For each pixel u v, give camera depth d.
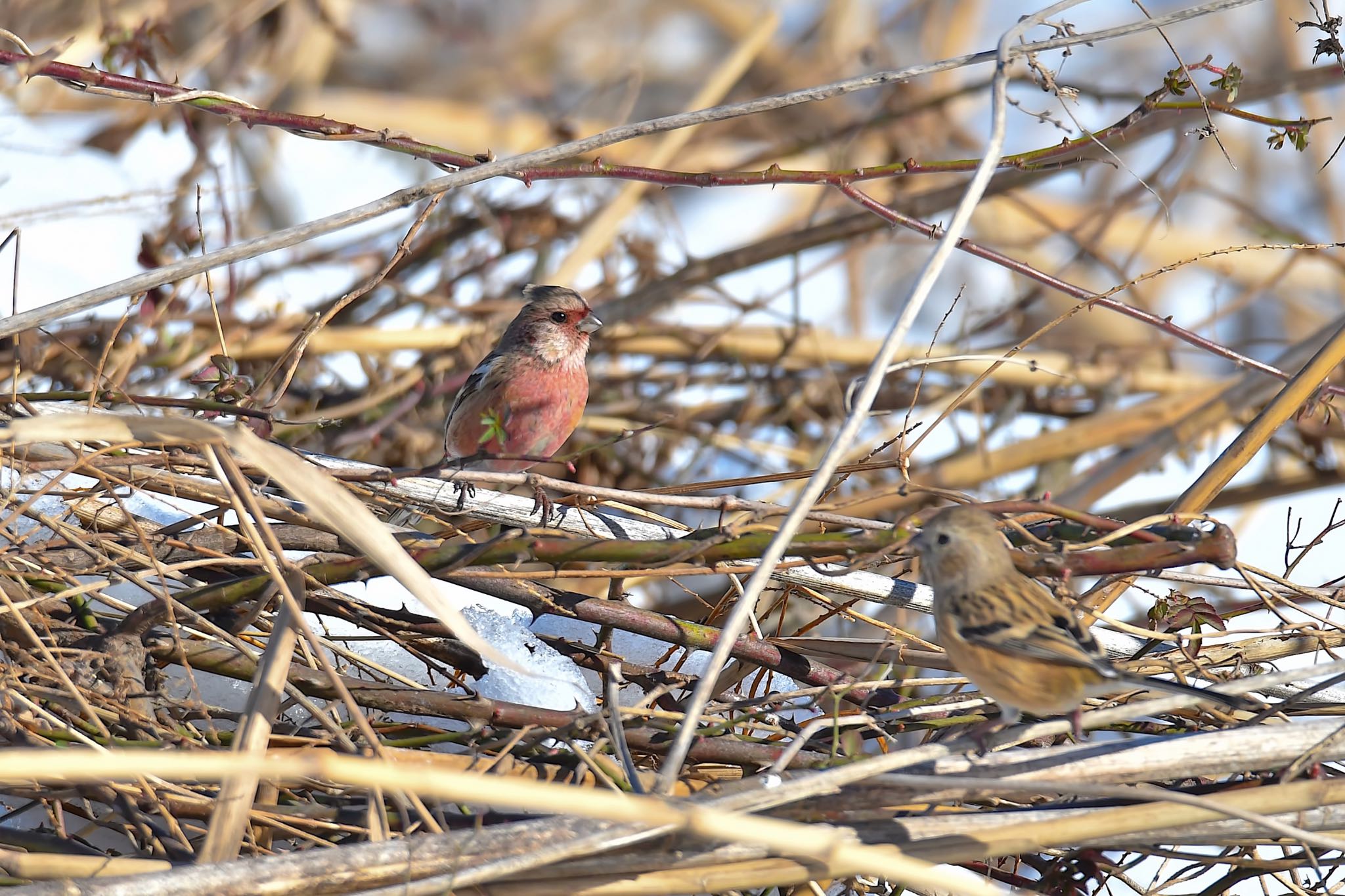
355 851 5.60
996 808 6.99
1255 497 13.40
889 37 18.45
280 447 8.30
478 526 9.12
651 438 14.03
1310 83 13.12
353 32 16.66
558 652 8.17
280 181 15.60
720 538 7.59
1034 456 13.04
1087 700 7.85
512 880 5.77
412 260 15.04
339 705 7.67
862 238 14.89
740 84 18.52
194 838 6.47
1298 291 16.44
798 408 14.67
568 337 11.08
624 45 19.00
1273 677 6.27
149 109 14.13
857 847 5.05
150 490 7.88
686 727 5.90
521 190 15.46
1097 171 17.23
